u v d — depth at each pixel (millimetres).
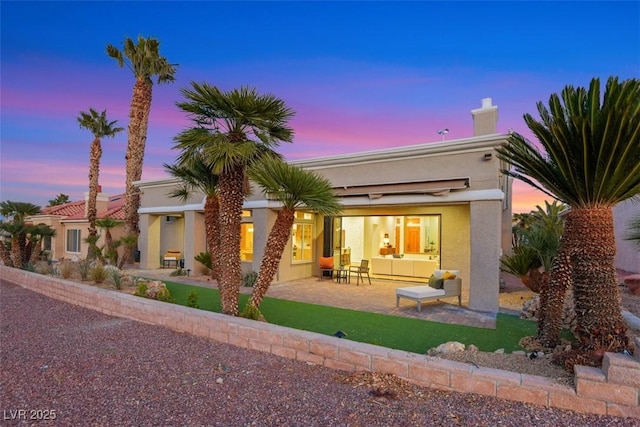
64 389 4703
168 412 4098
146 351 6230
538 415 3922
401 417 3941
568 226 5445
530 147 5836
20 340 6910
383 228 18469
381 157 12766
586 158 4902
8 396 4496
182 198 16531
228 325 6688
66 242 27406
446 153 11531
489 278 10438
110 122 22375
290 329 6156
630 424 3693
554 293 5887
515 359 5352
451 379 4543
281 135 8859
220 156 7605
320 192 7840
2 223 16891
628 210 19188
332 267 16094
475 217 10797
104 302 9438
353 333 7770
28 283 13352
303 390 4652
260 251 15461
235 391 4641
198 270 17609
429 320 9000
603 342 4590
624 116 4430
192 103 8008
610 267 4867
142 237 20344
